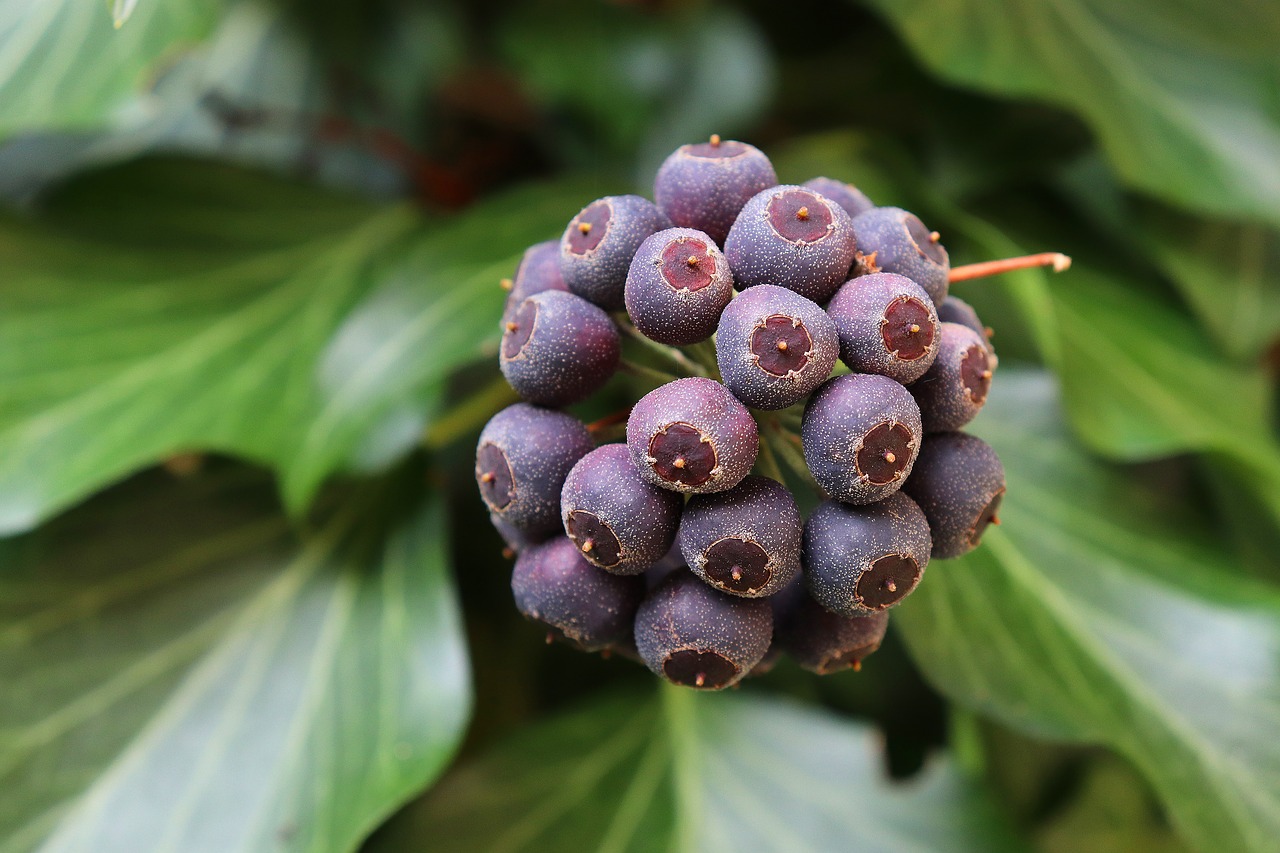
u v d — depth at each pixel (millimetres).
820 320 241
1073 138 331
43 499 282
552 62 328
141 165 324
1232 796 278
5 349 294
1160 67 322
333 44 354
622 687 301
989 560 292
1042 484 299
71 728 283
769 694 305
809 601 251
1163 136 312
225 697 286
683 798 291
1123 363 307
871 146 320
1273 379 366
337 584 292
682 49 331
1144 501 299
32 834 277
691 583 246
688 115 329
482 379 314
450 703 281
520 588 251
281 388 296
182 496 296
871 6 307
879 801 290
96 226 312
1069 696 283
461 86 360
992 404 302
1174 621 289
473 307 289
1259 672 284
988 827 288
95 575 290
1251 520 308
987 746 308
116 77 292
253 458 287
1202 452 303
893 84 353
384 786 277
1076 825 322
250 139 358
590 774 292
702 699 300
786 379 240
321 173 363
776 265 244
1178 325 334
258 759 282
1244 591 291
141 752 282
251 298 307
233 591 292
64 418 289
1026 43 309
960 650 284
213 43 348
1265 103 318
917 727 306
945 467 248
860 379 241
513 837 288
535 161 365
